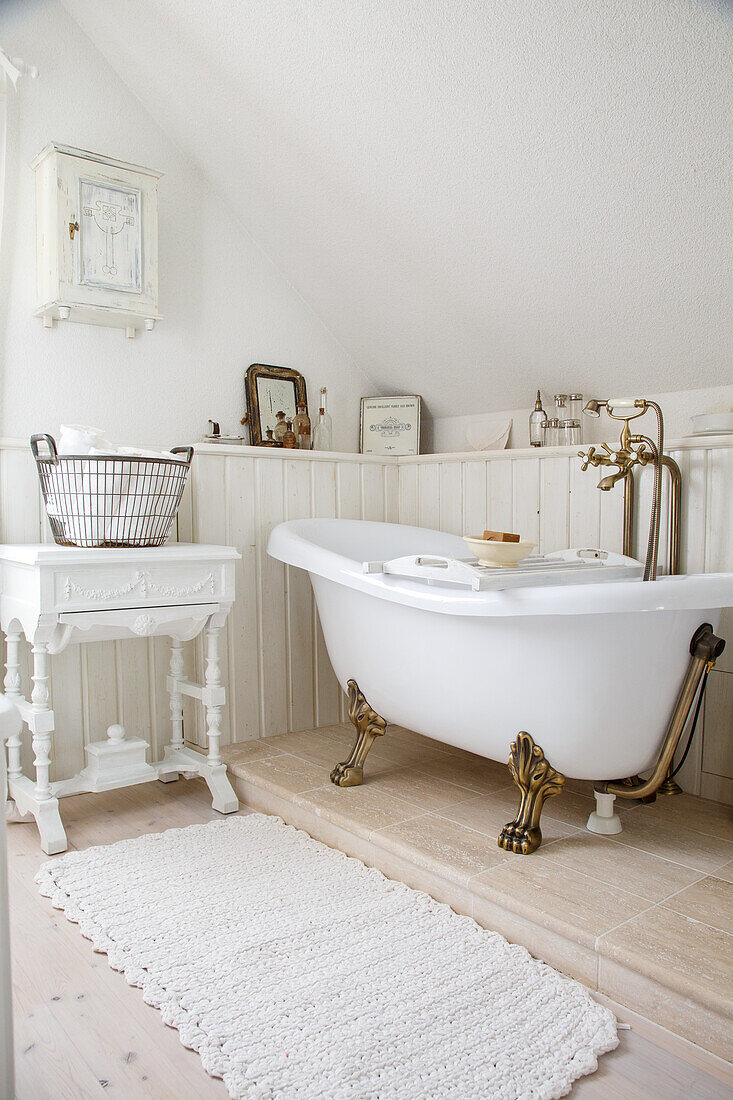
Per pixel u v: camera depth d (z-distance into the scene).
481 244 2.45
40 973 1.54
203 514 2.66
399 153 2.32
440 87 2.06
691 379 2.46
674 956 1.36
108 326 2.67
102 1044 1.33
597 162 2.00
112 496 2.12
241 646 2.78
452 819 2.02
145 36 2.46
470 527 3.01
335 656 2.38
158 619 2.22
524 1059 1.26
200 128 2.69
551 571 1.88
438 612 1.82
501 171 2.18
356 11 1.99
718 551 2.23
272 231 2.95
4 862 0.94
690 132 1.82
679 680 1.76
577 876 1.69
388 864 1.92
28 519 2.47
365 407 3.39
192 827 2.21
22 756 2.50
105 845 2.11
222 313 2.96
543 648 1.72
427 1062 1.25
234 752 2.64
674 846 1.85
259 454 2.79
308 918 1.70
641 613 1.65
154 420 2.79
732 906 1.55
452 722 2.01
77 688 2.58
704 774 2.25
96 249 2.44
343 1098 1.17
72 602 2.05
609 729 1.74
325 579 2.34
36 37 2.48
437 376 3.17
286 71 2.28
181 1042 1.33
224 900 1.79
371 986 1.45
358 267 2.87
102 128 2.64
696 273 2.12
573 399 2.74
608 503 2.54
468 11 1.85
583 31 1.75
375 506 3.20
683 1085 1.23
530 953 1.57
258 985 1.46
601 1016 1.36
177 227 2.82
